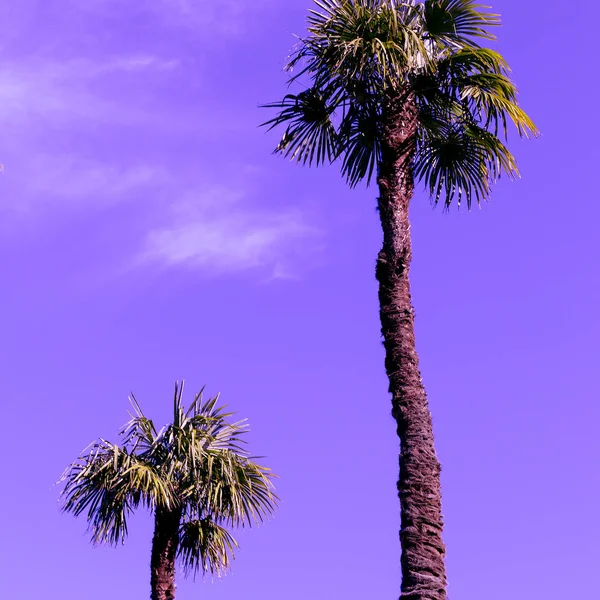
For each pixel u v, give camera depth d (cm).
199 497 1562
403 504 1081
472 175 1406
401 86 1288
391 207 1231
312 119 1385
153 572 1522
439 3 1304
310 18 1306
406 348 1154
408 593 1033
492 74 1292
